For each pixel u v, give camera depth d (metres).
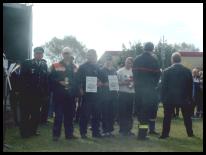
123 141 12.11
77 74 12.27
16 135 12.98
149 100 12.66
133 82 12.95
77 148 10.78
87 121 12.49
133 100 13.42
